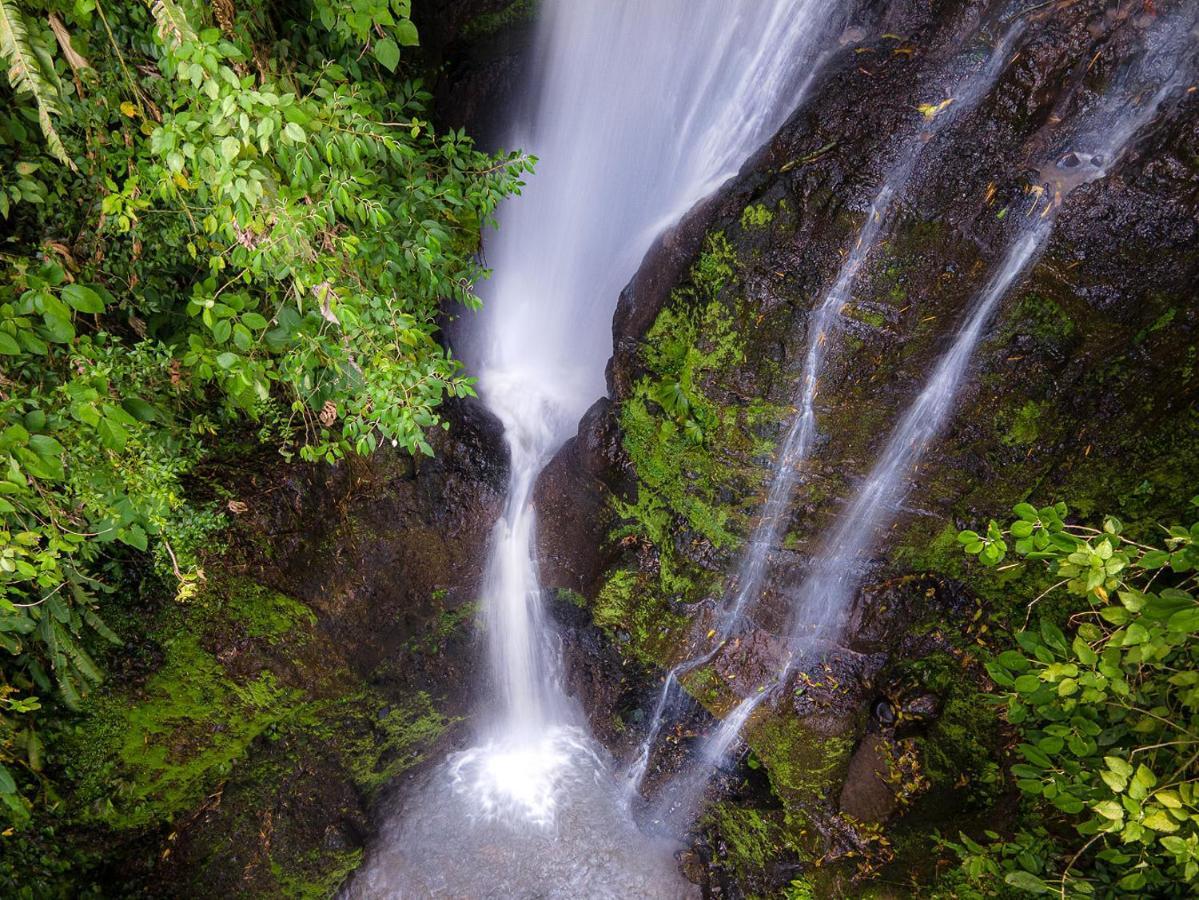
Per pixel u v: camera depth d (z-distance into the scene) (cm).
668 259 506
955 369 420
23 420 311
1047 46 371
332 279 347
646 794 535
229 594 482
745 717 498
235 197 295
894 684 467
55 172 359
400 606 564
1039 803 371
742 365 462
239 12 350
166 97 355
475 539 584
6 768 400
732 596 502
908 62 422
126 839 436
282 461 507
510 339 693
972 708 442
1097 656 249
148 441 356
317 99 387
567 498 572
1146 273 364
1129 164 360
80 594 413
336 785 515
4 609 374
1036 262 386
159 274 417
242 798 475
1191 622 215
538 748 582
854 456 456
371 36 377
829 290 432
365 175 344
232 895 462
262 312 436
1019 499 429
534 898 495
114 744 438
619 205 618
